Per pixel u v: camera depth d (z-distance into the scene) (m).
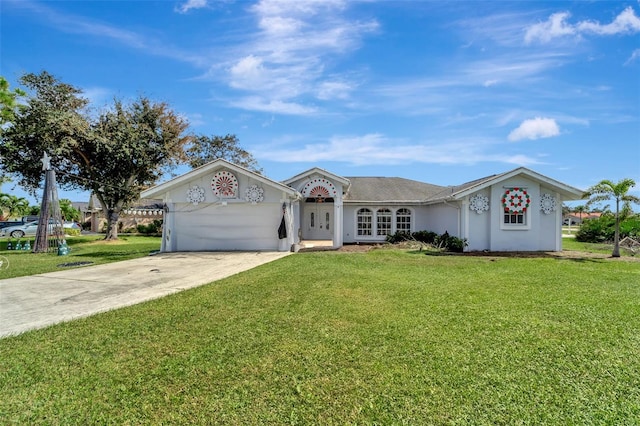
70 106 24.75
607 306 6.55
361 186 25.27
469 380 3.73
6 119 20.84
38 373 3.95
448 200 18.27
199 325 5.55
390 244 20.17
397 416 3.13
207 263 13.12
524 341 4.79
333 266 11.63
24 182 24.48
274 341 4.84
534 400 3.36
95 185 25.39
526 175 16.94
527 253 16.09
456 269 11.12
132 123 26.22
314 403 3.34
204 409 3.24
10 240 23.52
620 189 14.92
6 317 6.09
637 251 17.34
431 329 5.28
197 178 17.69
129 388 3.63
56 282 9.42
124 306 6.79
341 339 4.89
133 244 23.61
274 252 16.70
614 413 3.15
